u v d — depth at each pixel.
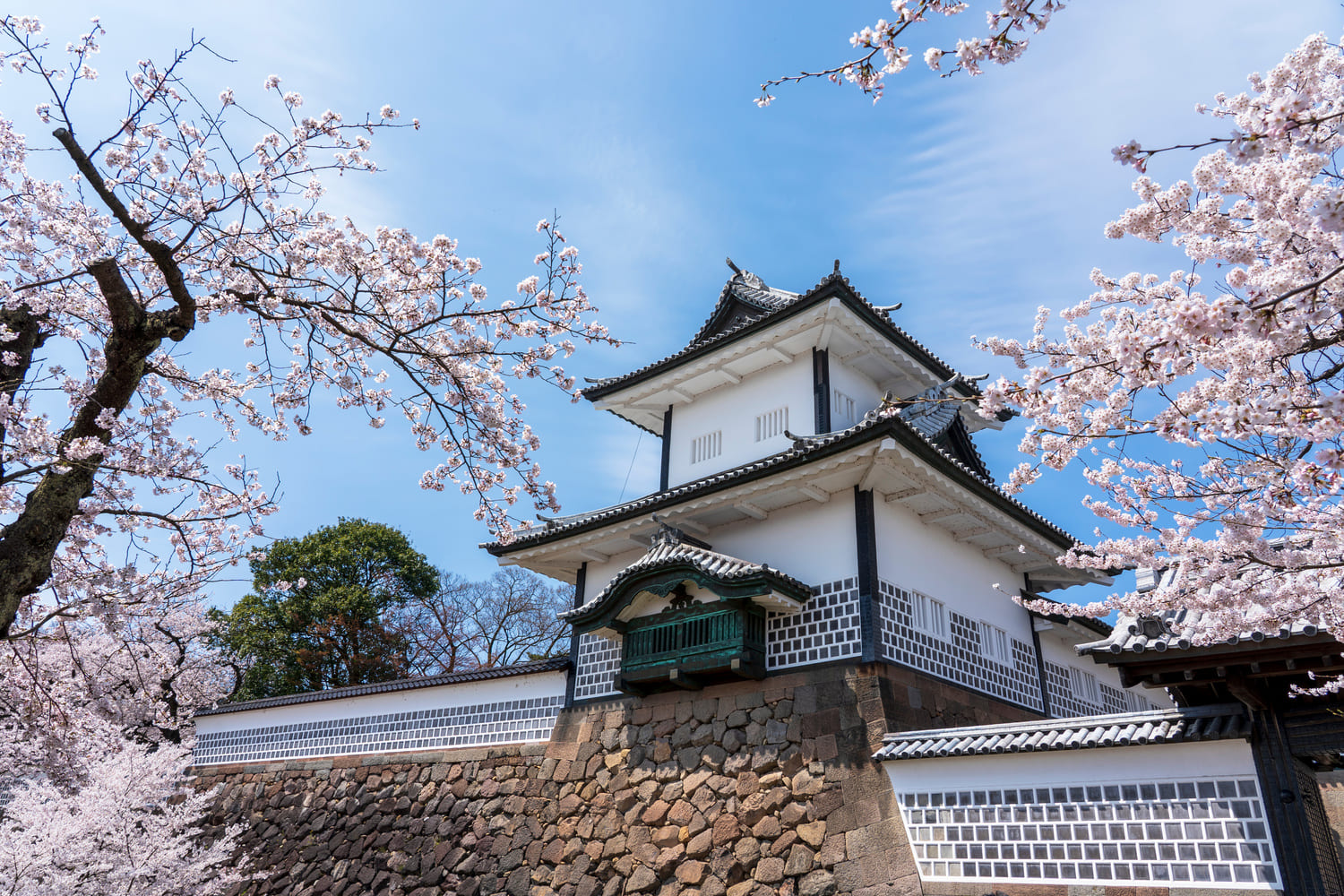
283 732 17.69
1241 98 4.46
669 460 16.28
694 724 11.63
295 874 14.89
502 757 13.82
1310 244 4.15
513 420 7.95
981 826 8.53
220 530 7.95
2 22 5.36
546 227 7.47
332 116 7.04
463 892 12.59
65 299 7.22
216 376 8.05
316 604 27.53
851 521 11.67
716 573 11.12
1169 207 4.81
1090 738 8.01
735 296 17.30
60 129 5.43
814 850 9.62
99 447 5.62
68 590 7.10
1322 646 6.31
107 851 12.64
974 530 13.15
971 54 3.90
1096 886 7.64
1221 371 4.34
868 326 14.30
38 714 9.22
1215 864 7.10
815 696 10.72
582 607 12.82
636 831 11.28
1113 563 6.56
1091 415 5.12
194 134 6.95
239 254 7.14
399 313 7.76
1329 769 7.80
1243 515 5.38
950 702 11.47
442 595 32.78
